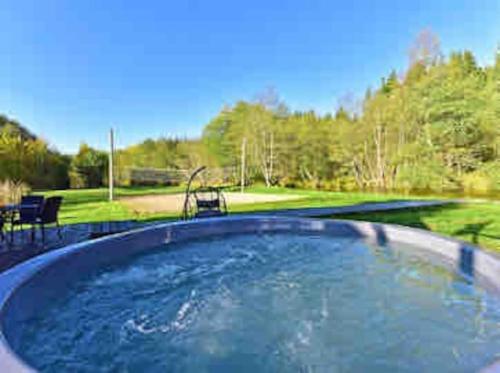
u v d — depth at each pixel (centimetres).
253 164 2248
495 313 277
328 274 383
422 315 277
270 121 2244
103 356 219
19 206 497
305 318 276
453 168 1666
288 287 345
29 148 1780
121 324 265
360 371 201
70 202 1176
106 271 379
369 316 277
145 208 1002
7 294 230
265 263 425
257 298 318
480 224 666
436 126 1633
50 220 514
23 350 219
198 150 2489
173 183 2189
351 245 498
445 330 251
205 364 212
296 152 2245
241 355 221
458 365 206
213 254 460
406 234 465
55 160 1936
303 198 1259
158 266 408
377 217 760
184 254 457
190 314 284
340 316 278
